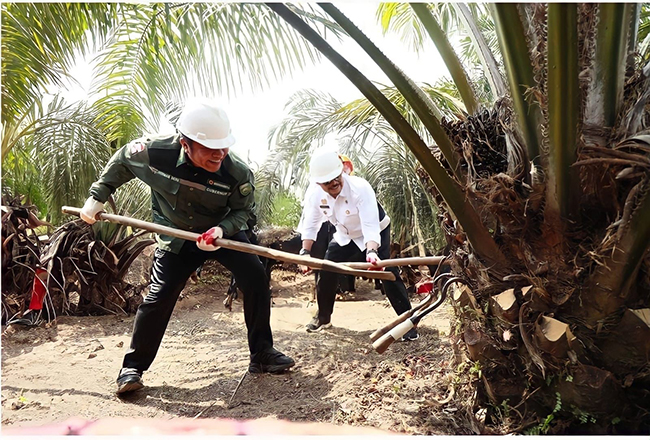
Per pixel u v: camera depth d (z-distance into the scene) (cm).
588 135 218
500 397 240
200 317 477
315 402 283
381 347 241
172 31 468
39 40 470
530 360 226
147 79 540
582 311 216
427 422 251
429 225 584
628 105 226
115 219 308
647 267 211
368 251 381
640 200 193
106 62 537
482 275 237
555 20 178
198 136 283
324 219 439
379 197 594
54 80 505
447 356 342
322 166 389
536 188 220
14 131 573
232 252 319
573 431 226
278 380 318
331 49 216
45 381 314
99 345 382
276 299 569
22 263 448
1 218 439
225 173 306
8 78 484
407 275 579
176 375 331
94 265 465
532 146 224
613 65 212
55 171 570
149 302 301
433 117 231
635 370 215
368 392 292
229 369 341
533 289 220
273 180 634
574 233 217
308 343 394
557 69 187
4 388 301
